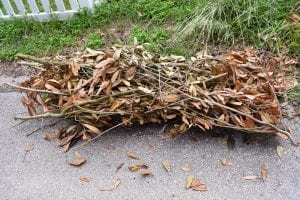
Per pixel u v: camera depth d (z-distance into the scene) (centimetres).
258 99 253
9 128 289
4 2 370
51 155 267
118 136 271
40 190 248
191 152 256
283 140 255
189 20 347
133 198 237
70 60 281
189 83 262
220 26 326
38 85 279
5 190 251
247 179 238
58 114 270
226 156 251
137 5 374
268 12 328
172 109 258
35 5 369
